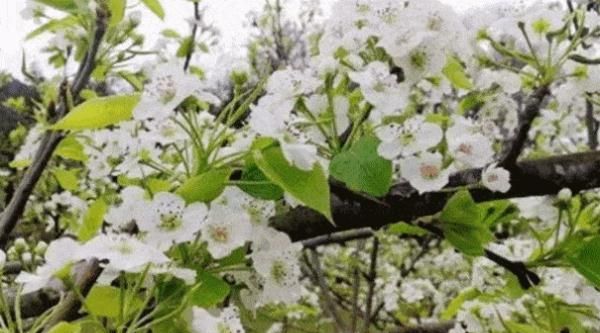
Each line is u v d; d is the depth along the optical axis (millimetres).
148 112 373
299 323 1426
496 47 500
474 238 446
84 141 637
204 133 417
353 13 433
